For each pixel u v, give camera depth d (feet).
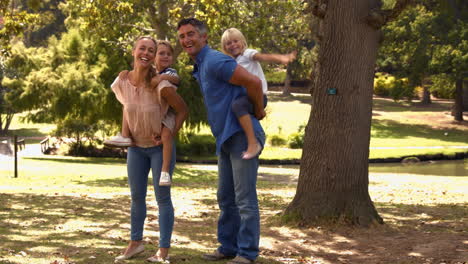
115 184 67.26
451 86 175.42
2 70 151.12
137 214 17.58
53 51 109.81
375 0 29.78
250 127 15.67
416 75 162.09
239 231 16.79
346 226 28.81
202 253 19.71
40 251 18.70
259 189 56.24
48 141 126.93
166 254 17.24
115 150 124.57
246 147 16.10
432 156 128.47
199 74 16.47
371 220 29.17
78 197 42.01
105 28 83.05
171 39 90.94
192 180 77.97
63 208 33.71
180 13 81.30
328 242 25.45
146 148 16.81
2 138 144.56
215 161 119.65
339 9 29.32
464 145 144.36
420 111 197.57
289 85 243.81
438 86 176.55
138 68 16.26
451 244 24.41
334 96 29.50
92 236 22.63
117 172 86.84
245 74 15.57
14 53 111.86
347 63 29.35
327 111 29.68
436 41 159.02
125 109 16.58
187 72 105.91
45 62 111.14
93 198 41.57
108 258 17.75
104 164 102.63
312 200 29.68
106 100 104.27
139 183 17.26
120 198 42.11
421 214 34.06
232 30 19.20
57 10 237.25
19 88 109.60
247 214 16.42
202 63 16.28
